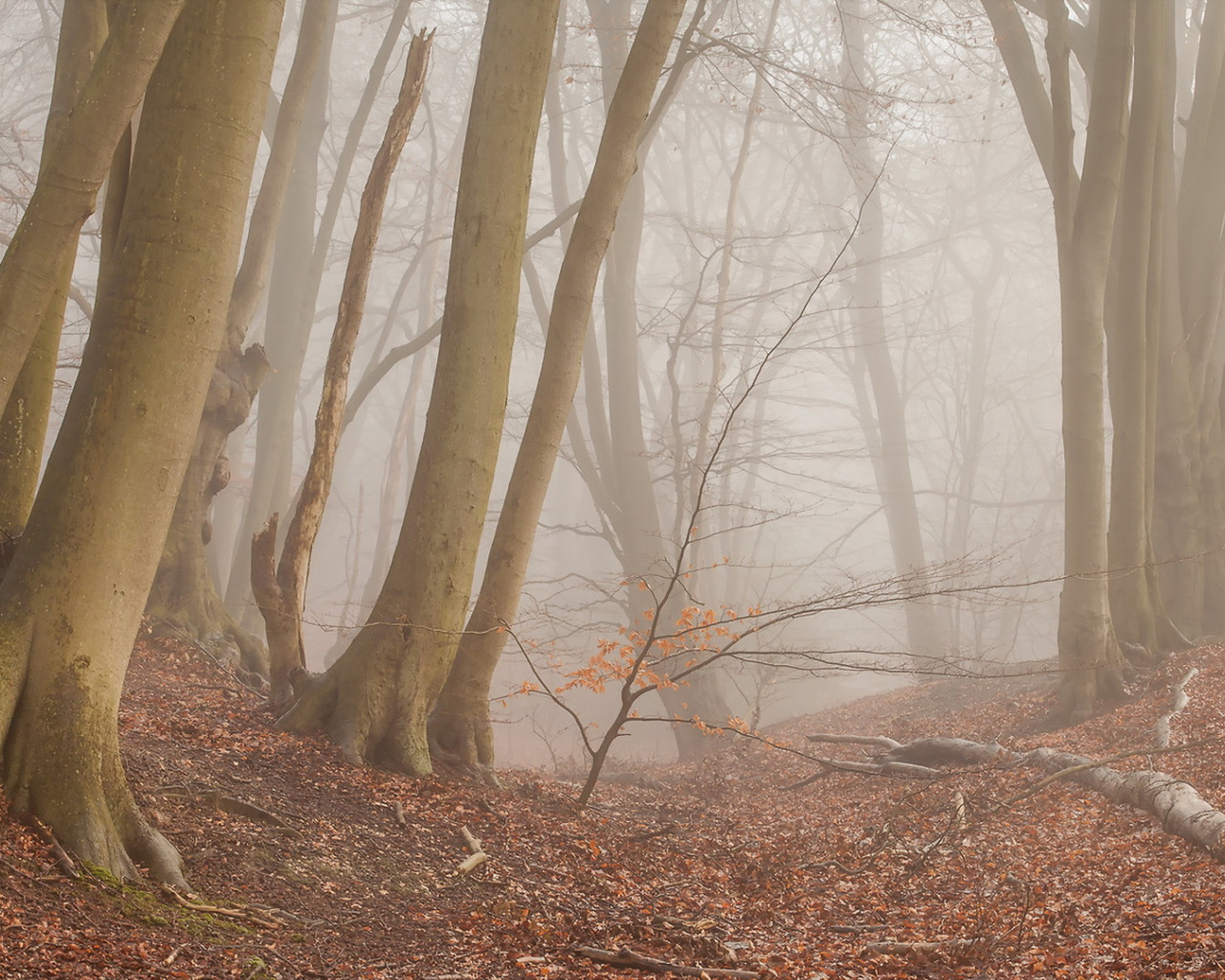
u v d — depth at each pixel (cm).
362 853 712
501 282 997
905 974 604
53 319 772
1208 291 1853
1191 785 918
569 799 1048
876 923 736
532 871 772
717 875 857
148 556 607
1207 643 1636
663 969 594
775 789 1396
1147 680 1466
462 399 988
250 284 1478
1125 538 1597
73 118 580
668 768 1788
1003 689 1866
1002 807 1007
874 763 1373
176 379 607
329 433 1088
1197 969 519
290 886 626
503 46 989
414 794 877
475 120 994
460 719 1062
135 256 610
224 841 652
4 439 745
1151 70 1549
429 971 549
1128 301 1580
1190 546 1803
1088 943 611
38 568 581
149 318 602
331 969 525
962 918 710
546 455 1119
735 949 651
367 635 976
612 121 1126
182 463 620
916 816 1027
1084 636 1459
